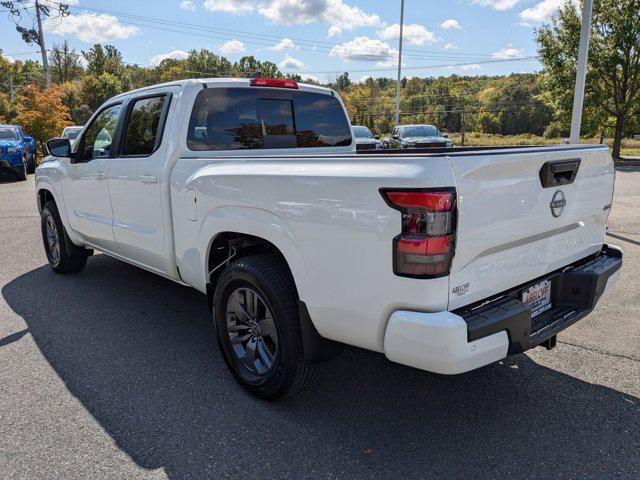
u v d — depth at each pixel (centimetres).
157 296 504
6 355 373
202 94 371
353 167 239
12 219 933
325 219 248
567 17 2262
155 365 358
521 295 274
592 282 294
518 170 246
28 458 256
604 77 2289
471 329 221
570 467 246
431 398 312
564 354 368
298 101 429
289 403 307
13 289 527
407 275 221
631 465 246
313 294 262
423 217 213
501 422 285
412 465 249
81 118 4800
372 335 243
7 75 8069
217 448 263
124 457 256
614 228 790
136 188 395
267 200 278
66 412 297
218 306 322
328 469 246
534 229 262
